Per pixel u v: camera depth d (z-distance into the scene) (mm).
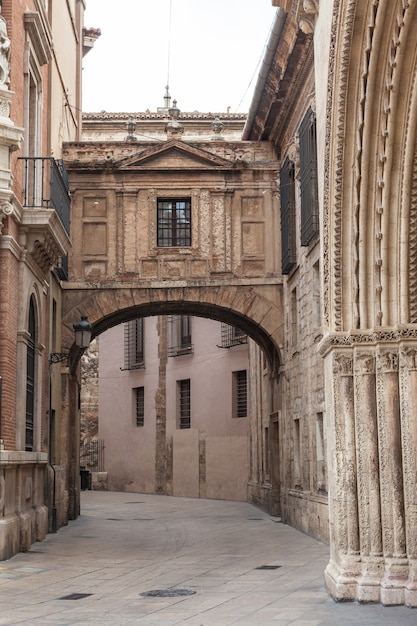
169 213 22156
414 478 10016
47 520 17969
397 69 9375
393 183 10141
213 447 32938
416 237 10281
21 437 15227
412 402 10133
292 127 20266
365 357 10477
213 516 24375
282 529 20156
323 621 8734
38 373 17125
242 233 21969
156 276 21719
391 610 9312
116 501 31750
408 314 10344
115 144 22188
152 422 37000
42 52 17609
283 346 21625
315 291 18000
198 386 34156
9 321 14648
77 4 26844
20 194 15820
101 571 12938
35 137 17578
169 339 36188
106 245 21781
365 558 10000
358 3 9477
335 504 10367
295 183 20172
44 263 16875
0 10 15258
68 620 9125
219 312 22953
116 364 40125
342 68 10031
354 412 10453
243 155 22281
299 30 16562
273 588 11102
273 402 23906
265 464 26062
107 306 21578
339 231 10672
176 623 8852
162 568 13289
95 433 41781
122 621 9023
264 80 19891
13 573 12680
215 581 11867
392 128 9820
